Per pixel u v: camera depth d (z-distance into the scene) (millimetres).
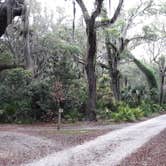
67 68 32781
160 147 14852
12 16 17953
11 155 12914
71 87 32500
